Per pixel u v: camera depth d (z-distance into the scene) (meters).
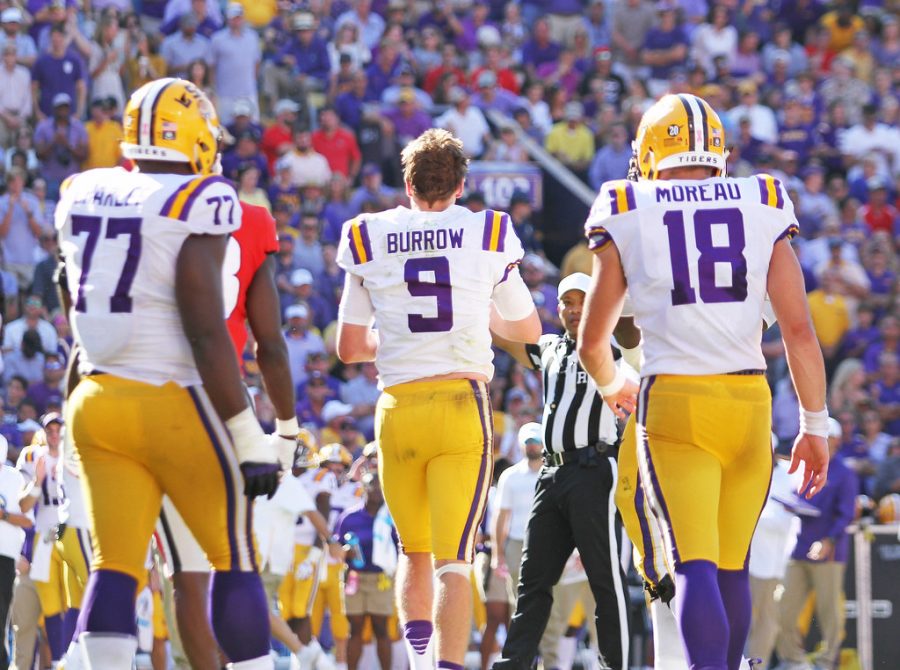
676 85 60.28
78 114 50.47
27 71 49.94
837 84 61.12
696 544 13.93
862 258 52.28
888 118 60.94
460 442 16.19
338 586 34.78
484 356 16.58
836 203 55.66
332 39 59.66
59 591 30.16
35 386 40.12
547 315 46.47
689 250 14.23
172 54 54.34
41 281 43.66
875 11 69.31
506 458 40.06
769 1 68.56
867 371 47.91
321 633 38.47
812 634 34.75
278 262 46.56
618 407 15.42
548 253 54.69
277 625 28.69
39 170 47.97
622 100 59.88
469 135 55.22
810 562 32.91
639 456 14.55
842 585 33.78
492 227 16.66
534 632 20.14
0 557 29.52
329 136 52.91
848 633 34.56
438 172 16.81
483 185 53.75
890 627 34.56
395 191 52.44
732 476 14.49
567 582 29.91
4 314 44.22
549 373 20.42
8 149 48.88
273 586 31.23
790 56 65.50
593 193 54.78
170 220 13.15
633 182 14.60
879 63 65.50
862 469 40.59
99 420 13.16
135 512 13.24
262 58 57.69
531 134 57.12
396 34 58.47
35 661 32.88
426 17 62.00
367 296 16.88
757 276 14.29
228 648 13.47
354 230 16.86
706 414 14.07
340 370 45.69
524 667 19.98
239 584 13.52
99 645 12.89
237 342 15.64
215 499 13.39
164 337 13.27
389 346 16.55
